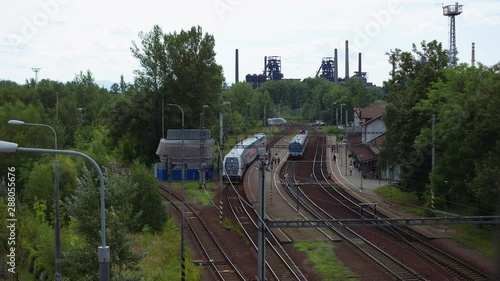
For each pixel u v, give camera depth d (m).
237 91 158.75
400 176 57.44
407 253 39.19
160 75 84.12
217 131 87.69
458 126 44.88
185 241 43.06
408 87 65.56
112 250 25.05
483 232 42.88
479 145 43.59
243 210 55.06
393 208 54.81
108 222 25.44
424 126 53.38
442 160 47.53
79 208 25.53
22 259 35.19
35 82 116.81
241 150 77.19
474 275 33.94
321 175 77.50
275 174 78.00
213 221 50.22
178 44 84.12
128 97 88.06
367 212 52.09
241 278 34.19
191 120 84.06
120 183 28.00
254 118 144.88
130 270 27.48
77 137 84.06
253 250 41.00
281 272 35.47
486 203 41.34
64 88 111.31
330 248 41.03
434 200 49.66
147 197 43.69
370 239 43.59
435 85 52.28
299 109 197.00
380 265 36.31
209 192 64.19
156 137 83.62
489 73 47.16
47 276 33.75
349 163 88.88
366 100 150.62
